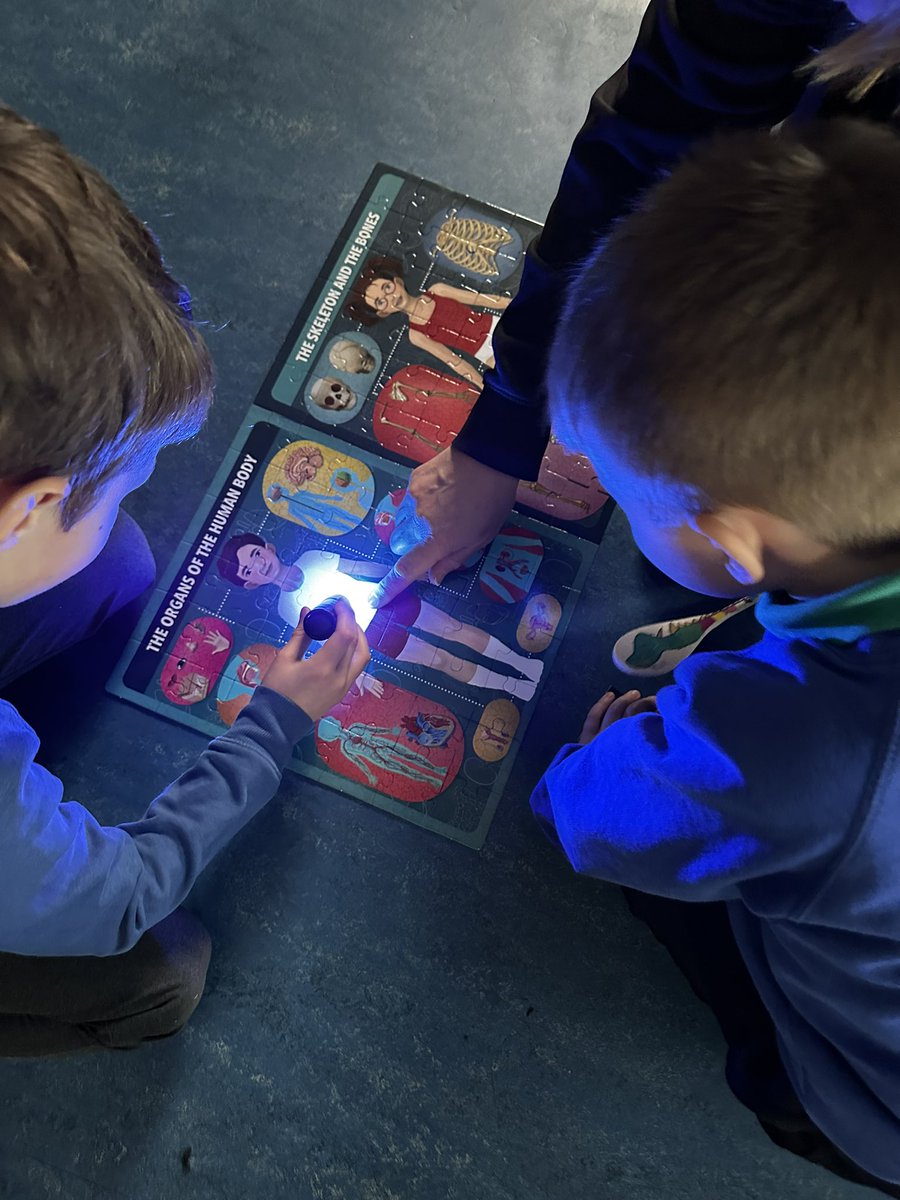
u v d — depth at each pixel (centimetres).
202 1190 104
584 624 116
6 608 91
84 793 109
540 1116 106
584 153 78
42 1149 104
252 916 108
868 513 53
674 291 50
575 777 85
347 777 111
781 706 62
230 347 120
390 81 131
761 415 50
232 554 114
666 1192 106
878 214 48
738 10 63
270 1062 106
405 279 124
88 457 54
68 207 48
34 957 89
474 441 102
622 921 110
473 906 110
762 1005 97
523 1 133
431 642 114
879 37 52
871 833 60
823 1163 97
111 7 131
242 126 128
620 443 57
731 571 65
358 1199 104
